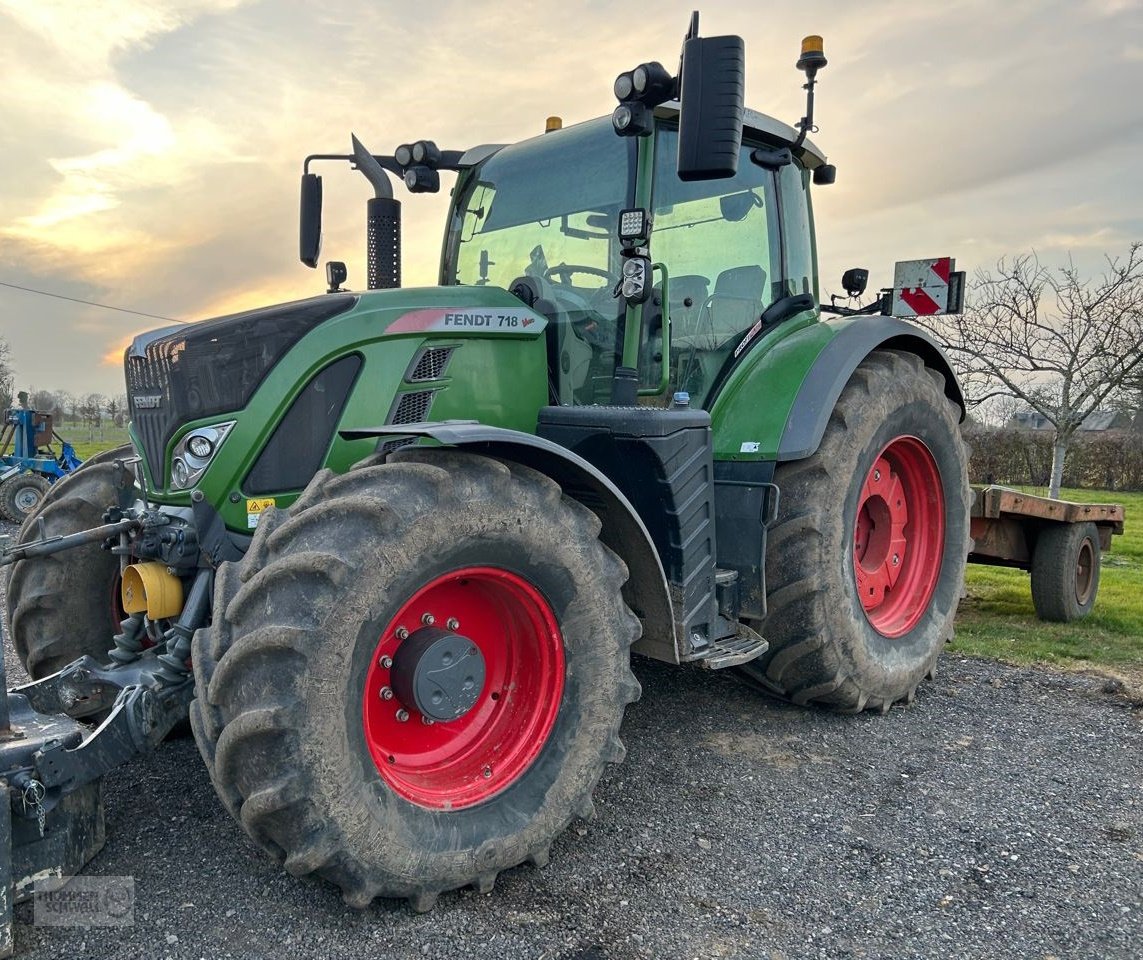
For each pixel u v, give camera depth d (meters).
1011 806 3.06
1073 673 4.68
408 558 2.26
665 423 3.03
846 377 3.69
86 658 2.78
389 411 2.95
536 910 2.40
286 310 2.89
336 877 2.21
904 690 4.04
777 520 3.63
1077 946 2.28
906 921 2.38
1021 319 9.24
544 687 2.66
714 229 3.82
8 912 2.07
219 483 2.76
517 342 3.26
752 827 2.90
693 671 4.58
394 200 4.12
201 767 3.21
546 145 3.79
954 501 4.38
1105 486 20.36
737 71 2.68
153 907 2.32
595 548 2.68
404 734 2.53
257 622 2.16
